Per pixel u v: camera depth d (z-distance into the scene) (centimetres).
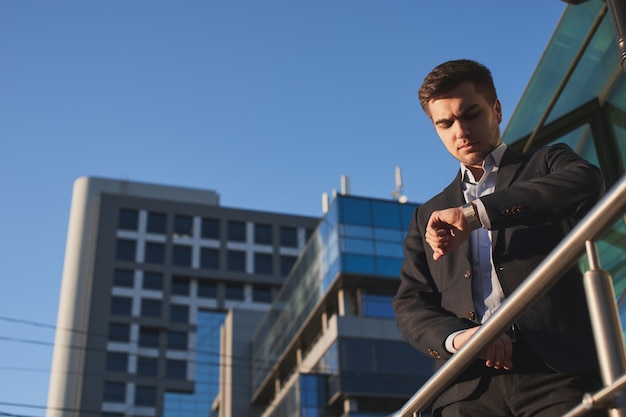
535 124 701
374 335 4350
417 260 260
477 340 189
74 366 8069
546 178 223
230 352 6147
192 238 8794
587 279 157
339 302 4538
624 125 604
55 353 8212
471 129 242
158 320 8306
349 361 4259
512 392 216
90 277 8444
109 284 8381
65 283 8688
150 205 8856
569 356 212
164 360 8162
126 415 7800
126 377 7981
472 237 243
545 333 215
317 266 4769
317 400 4303
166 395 8000
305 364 4797
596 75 626
